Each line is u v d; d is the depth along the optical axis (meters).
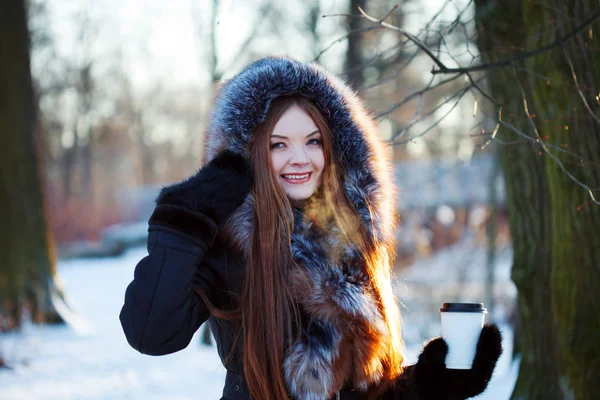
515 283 4.45
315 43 11.91
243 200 2.54
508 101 4.38
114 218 35.59
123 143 46.25
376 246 2.73
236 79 2.70
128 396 6.61
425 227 17.22
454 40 7.69
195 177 2.53
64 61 30.25
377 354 2.59
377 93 12.47
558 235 3.55
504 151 4.47
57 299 10.53
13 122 10.46
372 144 2.84
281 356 2.49
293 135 2.69
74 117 36.56
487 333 2.70
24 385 7.04
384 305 2.68
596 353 3.43
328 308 2.53
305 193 2.72
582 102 3.41
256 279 2.53
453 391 2.66
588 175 3.41
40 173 10.76
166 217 2.43
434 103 13.64
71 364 8.05
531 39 3.65
